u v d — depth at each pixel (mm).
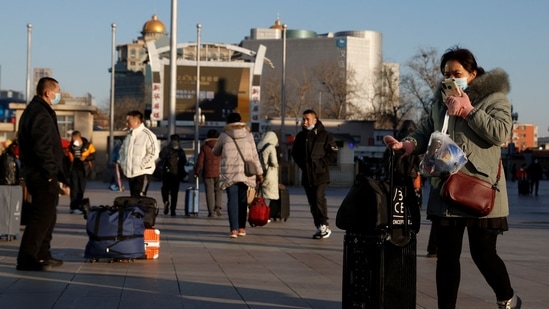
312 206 13805
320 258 10844
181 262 10234
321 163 13633
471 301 7551
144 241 10367
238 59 69125
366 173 6094
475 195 5887
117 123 129250
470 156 6012
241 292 7859
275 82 109438
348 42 186250
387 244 5773
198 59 52656
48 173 9180
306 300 7434
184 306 7086
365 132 72938
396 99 79375
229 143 13750
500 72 6094
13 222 12609
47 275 8953
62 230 14812
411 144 6312
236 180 13688
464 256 11133
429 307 7207
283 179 44000
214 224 16938
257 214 15492
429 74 67625
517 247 12836
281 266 9930
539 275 9438
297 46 186500
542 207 27750
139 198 10797
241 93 56469
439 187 6074
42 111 9219
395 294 5801
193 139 56594
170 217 19141
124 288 8062
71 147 19406
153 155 14508
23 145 9273
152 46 55812
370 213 5785
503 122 5891
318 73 104562
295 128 69875
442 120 6188
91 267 9648
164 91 55875
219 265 9961
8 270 9336
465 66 6215
